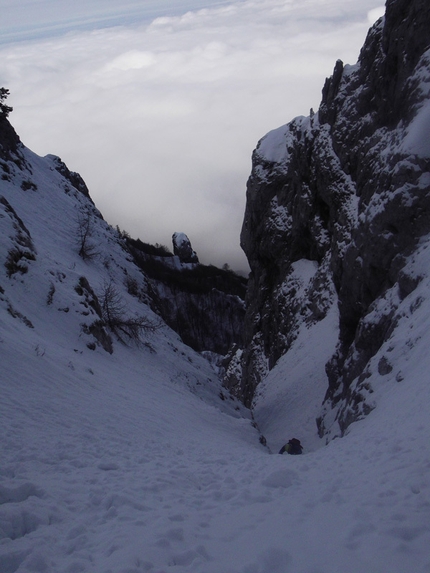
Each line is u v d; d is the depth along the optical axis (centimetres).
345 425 1609
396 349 1514
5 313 1783
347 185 3388
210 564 459
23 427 1011
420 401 1040
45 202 4312
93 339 2173
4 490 652
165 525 562
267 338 5122
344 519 530
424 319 1473
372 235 2078
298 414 3089
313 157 4091
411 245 1936
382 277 2081
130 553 476
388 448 820
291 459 991
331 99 4081
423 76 2348
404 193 1944
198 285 10519
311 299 4116
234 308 10094
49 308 2133
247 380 5272
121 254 4691
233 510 634
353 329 2497
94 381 1656
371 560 429
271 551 459
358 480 684
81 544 536
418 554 429
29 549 504
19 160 4609
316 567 432
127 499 658
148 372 2367
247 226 5619
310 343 3700
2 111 4850
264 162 5344
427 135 1988
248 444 1856
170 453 1072
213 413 2148
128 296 3834
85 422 1182
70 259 3578
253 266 5697
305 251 4803
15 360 1401
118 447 1028
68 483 739
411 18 2495
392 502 557
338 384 2517
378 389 1464
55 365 1550
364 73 3541
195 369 3203
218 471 892
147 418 1451
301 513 575
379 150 2845
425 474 621
